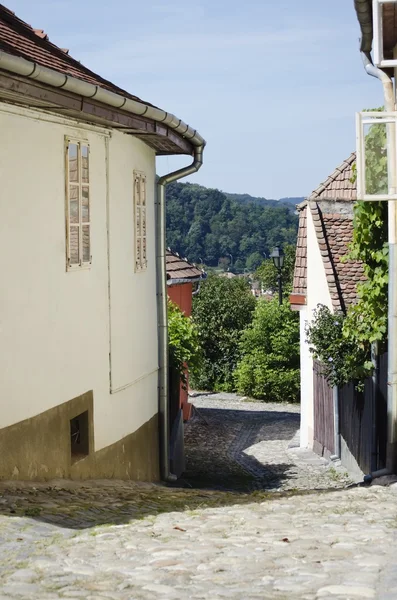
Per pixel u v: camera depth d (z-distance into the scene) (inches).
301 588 190.7
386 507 328.8
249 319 1593.3
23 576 204.7
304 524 284.8
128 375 487.2
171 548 239.3
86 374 419.8
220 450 824.3
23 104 347.9
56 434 382.3
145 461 527.2
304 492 419.2
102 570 211.8
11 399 342.0
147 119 444.5
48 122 372.8
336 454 679.1
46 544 244.4
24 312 352.8
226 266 2938.0
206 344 1595.7
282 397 1396.4
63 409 390.6
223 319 1584.6
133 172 494.3
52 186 377.4
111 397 457.4
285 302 1421.0
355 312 540.1
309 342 621.6
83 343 415.8
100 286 438.9
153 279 550.6
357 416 599.5
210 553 232.5
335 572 205.8
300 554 229.1
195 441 890.1
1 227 334.6
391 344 464.8
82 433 423.5
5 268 337.4
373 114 438.9
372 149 439.8
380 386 524.7
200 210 2965.1
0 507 292.5
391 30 481.4
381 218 488.7
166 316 562.9
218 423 1063.6
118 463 468.8
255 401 1400.1
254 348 1428.4
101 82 456.1
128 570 211.6
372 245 497.0
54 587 193.9
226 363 1582.2
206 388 1601.9
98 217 435.2
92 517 293.6
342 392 659.4
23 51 358.3
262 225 2965.1
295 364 1406.3
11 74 290.7
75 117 397.4
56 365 383.2
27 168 354.3
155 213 556.1
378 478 464.1
